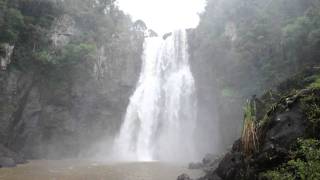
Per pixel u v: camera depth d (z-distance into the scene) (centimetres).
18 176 2372
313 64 2628
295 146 1247
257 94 3359
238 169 1452
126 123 4619
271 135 1340
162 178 2359
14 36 3472
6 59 3456
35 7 3816
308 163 1088
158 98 5000
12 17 3456
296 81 2072
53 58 3797
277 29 3716
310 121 1253
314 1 3488
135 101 4806
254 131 1404
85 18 4500
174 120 4722
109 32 4756
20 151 3653
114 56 4694
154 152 4616
